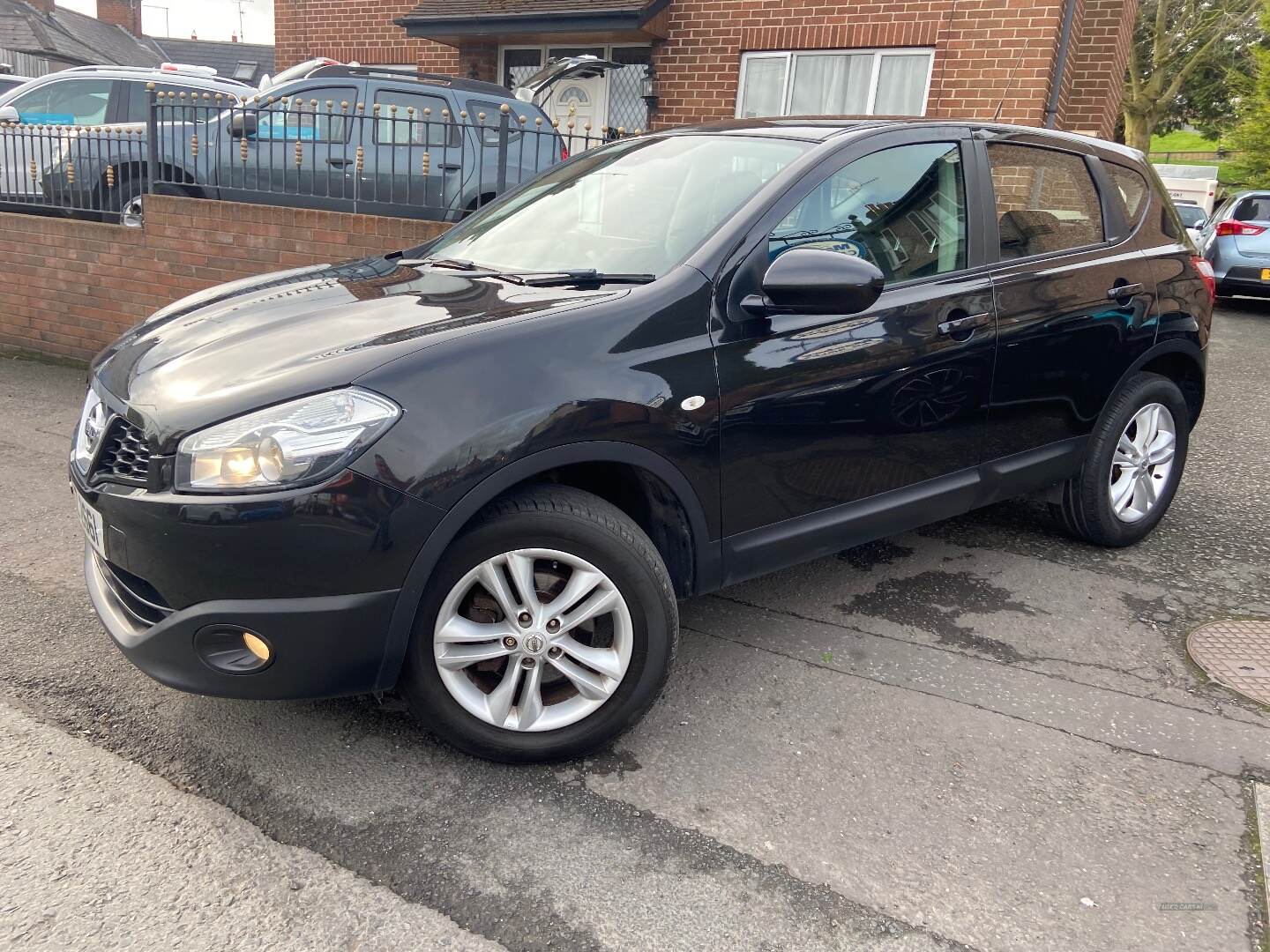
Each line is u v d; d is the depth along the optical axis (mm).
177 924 1993
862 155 3076
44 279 7004
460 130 6793
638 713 2553
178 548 2172
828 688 2994
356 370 2238
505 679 2467
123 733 2621
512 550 2367
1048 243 3609
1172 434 4172
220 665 2254
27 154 7176
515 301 2641
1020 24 8617
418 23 10680
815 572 3877
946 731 2785
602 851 2252
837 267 2559
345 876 2146
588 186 3426
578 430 2375
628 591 2453
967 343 3205
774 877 2186
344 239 6125
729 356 2652
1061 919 2086
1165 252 4027
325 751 2580
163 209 6500
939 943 2014
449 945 1971
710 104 10266
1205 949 2018
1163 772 2613
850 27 9344
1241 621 3518
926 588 3752
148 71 8484
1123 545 4160
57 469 4770
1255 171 25547
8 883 2076
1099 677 3113
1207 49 23219
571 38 10633
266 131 6797
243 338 2545
